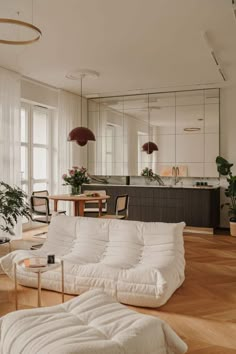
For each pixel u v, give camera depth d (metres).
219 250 5.48
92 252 3.79
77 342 1.81
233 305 3.24
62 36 4.43
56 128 7.67
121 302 3.23
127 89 7.44
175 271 3.41
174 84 6.96
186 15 3.83
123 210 5.91
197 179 7.49
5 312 3.05
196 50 4.94
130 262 3.53
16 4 3.55
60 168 7.46
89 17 3.88
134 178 8.12
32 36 3.69
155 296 3.07
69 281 3.45
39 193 6.33
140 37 4.46
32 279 3.65
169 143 7.72
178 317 2.97
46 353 1.73
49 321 2.07
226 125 7.21
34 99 6.89
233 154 7.17
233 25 4.07
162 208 7.09
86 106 8.45
